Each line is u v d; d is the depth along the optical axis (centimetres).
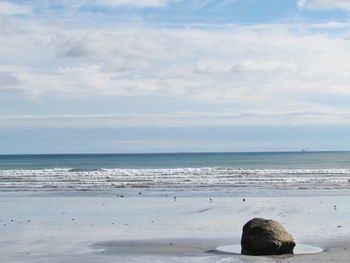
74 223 2092
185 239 1714
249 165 9438
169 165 10000
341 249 1527
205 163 10844
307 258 1380
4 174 5212
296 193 3334
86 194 3350
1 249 1531
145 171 5684
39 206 2694
